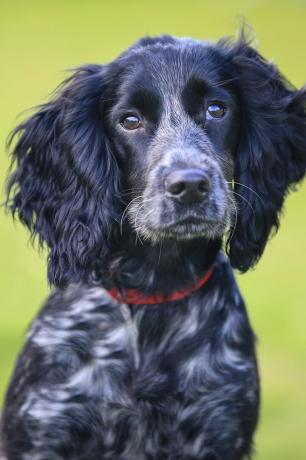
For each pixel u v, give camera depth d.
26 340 6.82
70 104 6.64
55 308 6.71
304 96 6.86
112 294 6.49
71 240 6.59
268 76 6.84
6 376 10.02
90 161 6.51
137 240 6.38
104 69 6.63
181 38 6.70
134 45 6.61
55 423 6.39
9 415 6.62
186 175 5.74
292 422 9.55
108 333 6.47
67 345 6.48
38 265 13.84
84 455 6.46
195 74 6.30
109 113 6.47
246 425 6.53
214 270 6.59
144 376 6.36
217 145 6.31
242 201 6.60
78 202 6.59
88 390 6.38
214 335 6.49
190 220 5.91
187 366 6.41
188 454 6.42
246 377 6.51
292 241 14.99
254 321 12.16
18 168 7.00
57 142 6.74
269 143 6.65
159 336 6.45
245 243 6.66
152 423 6.36
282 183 6.82
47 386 6.45
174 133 6.18
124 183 6.48
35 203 6.89
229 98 6.42
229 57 6.64
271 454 8.86
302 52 23.30
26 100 21.45
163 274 6.41
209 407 6.39
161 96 6.27
